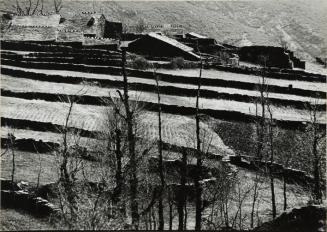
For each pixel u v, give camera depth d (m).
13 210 35.44
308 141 56.84
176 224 38.28
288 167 54.44
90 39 105.38
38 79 76.12
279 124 64.56
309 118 69.75
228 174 44.84
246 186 47.28
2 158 46.31
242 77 90.81
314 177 46.88
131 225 32.28
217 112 67.62
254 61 114.75
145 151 35.62
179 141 56.31
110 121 38.66
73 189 34.72
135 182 34.03
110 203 32.34
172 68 89.62
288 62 112.19
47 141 48.84
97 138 46.50
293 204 44.41
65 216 32.25
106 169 37.97
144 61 87.44
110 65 87.00
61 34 106.00
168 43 101.19
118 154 34.31
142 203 35.81
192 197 41.00
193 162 48.16
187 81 82.44
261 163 52.19
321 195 43.28
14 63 82.50
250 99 76.06
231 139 61.81
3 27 107.69
